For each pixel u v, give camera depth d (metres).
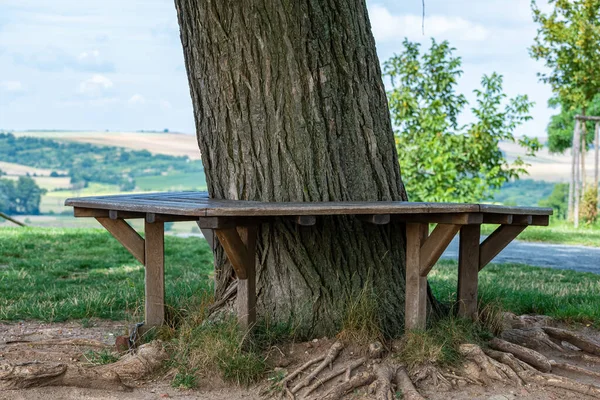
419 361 4.78
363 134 5.40
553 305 7.32
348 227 5.27
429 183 19.22
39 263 10.52
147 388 4.65
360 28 5.43
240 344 4.80
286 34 5.14
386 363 4.79
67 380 4.60
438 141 19.05
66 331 6.29
